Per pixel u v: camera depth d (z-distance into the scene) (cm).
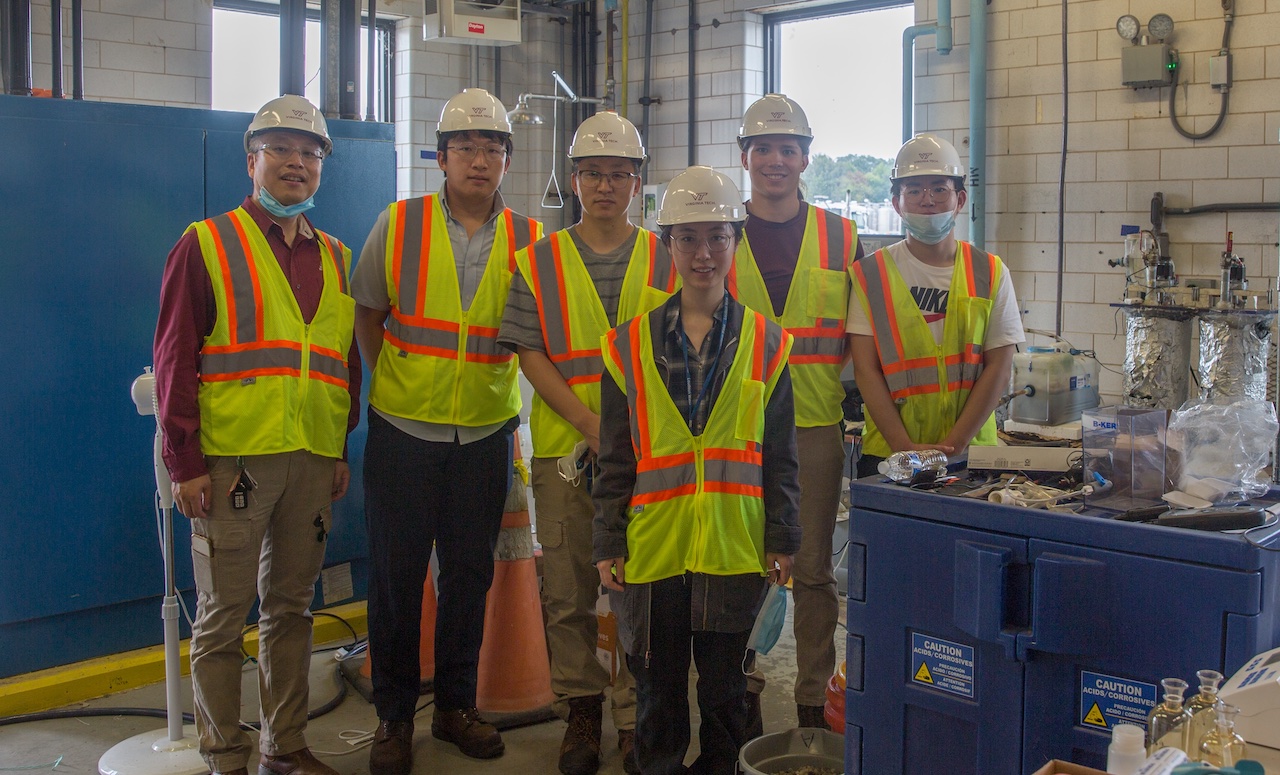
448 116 288
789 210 293
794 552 234
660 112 662
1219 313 391
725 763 238
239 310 262
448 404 286
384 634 288
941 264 284
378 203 399
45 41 505
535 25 681
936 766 196
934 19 532
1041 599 175
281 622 275
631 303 279
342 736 314
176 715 299
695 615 226
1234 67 455
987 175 527
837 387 289
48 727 320
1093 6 488
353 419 301
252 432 262
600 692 291
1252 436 190
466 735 300
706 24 634
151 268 353
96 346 345
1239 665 162
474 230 296
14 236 328
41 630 344
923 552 194
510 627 328
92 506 349
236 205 367
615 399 234
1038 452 209
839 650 385
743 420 229
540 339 279
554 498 283
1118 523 171
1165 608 167
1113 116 488
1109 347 497
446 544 295
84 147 338
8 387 331
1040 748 181
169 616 297
